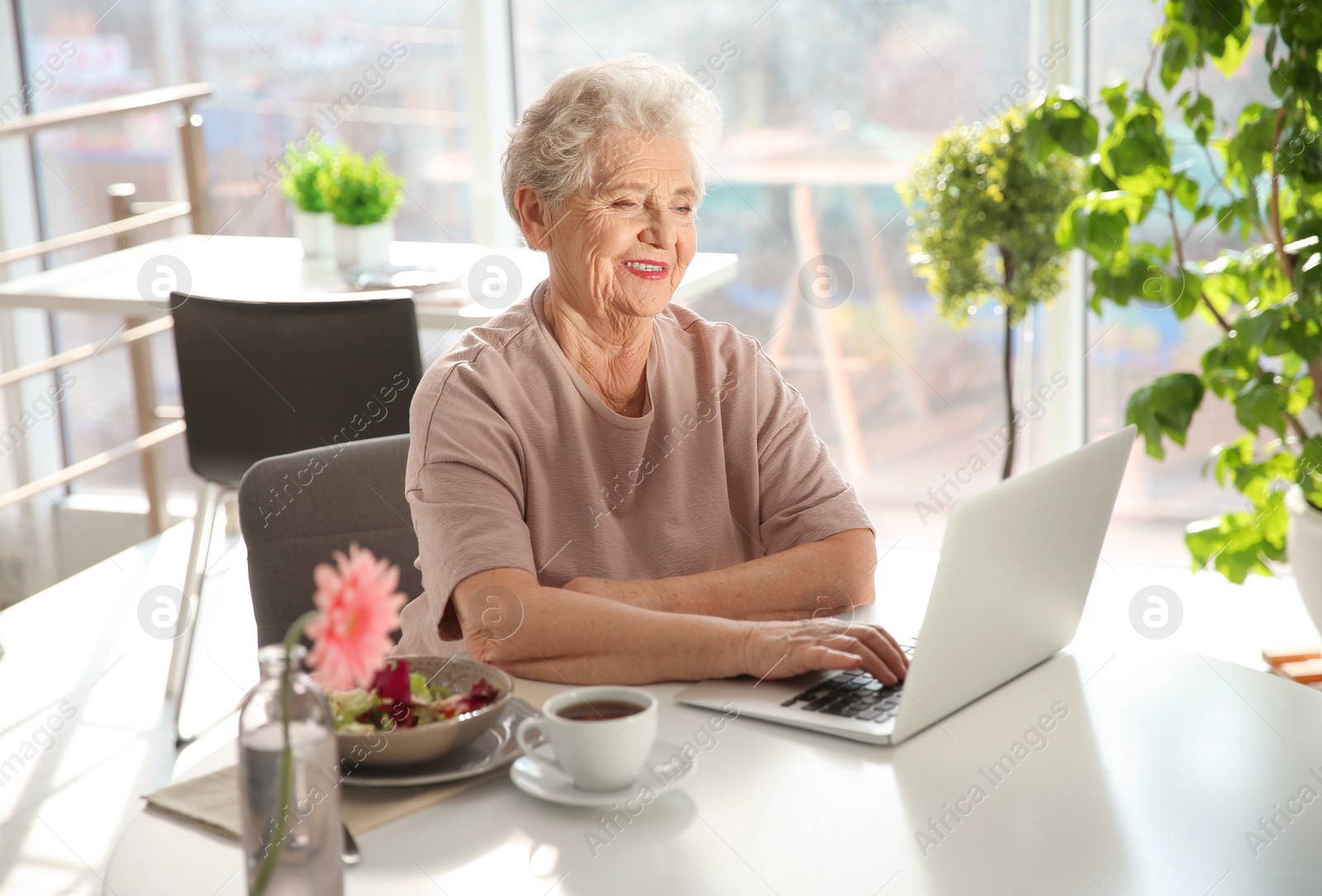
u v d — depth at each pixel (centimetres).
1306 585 234
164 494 345
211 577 324
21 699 263
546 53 330
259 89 341
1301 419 272
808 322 326
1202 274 250
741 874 83
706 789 95
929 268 273
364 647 70
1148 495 310
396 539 151
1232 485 303
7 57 345
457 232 346
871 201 315
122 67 345
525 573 124
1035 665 120
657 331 149
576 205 136
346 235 289
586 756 91
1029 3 293
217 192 349
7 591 352
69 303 268
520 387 138
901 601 140
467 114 333
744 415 149
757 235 324
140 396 334
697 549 144
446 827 90
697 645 116
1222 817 91
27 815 217
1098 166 252
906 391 323
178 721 242
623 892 81
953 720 108
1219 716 109
